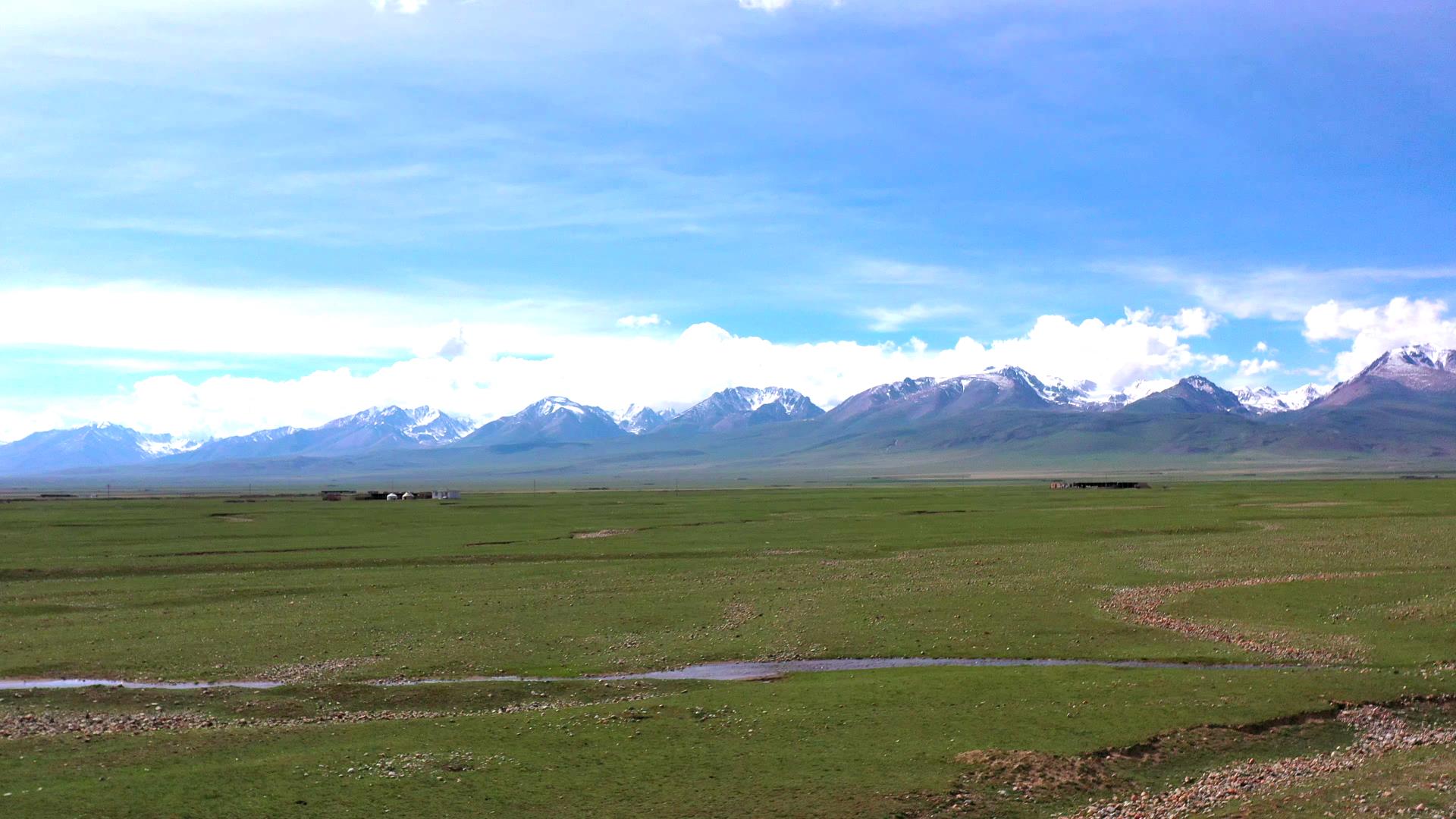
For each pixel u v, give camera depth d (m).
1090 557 94.38
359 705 45.69
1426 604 65.75
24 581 85.12
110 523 143.62
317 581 83.50
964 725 40.72
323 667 53.31
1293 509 154.62
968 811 32.66
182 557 99.50
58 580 85.38
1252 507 161.38
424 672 52.56
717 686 48.59
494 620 65.50
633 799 33.41
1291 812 31.66
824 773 35.66
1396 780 34.34
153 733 40.09
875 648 57.84
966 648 57.38
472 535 125.25
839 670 52.78
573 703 46.16
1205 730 40.41
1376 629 59.78
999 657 55.53
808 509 175.62
